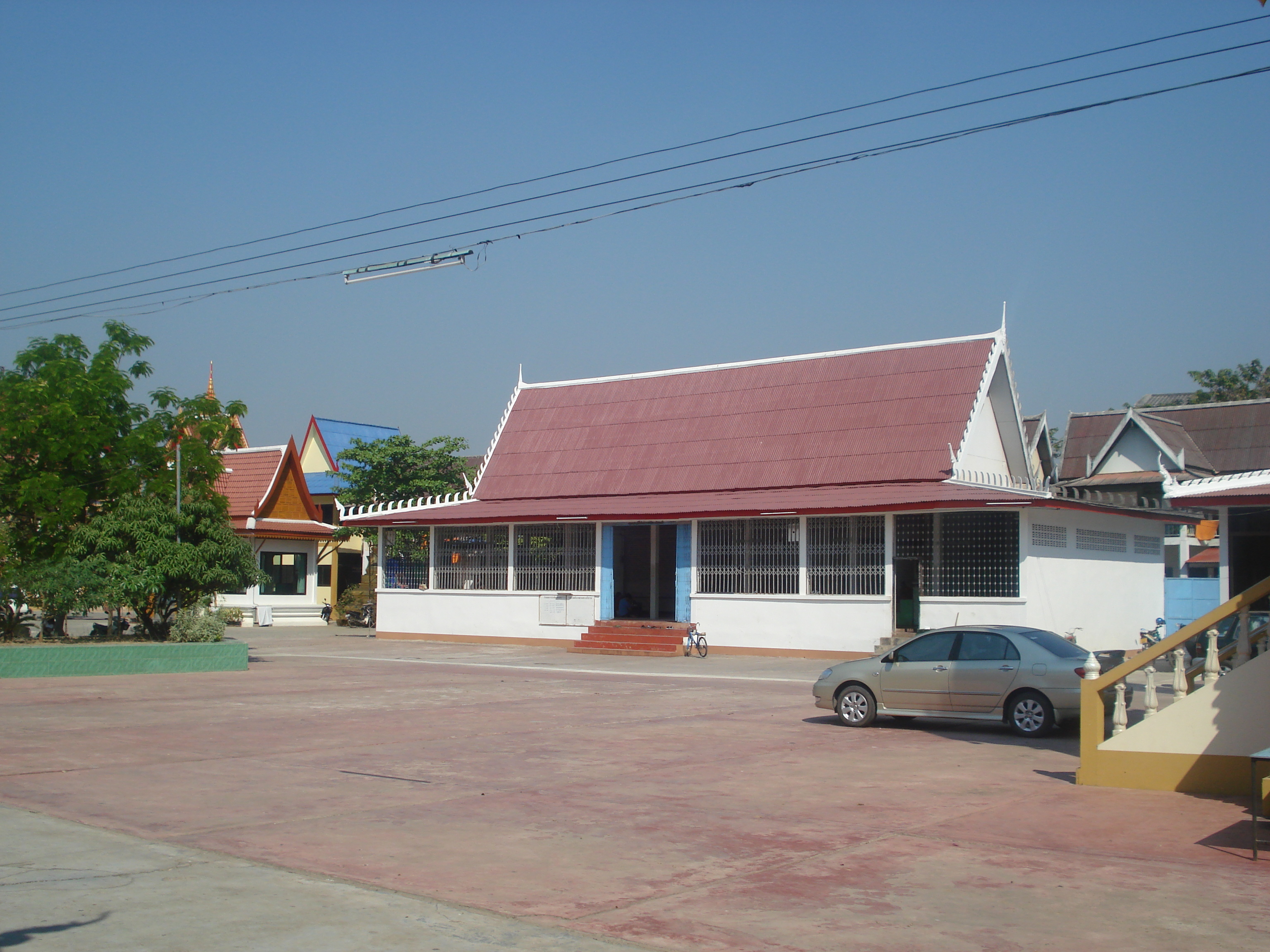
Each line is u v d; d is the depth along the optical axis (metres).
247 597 44.56
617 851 8.98
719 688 22.28
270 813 10.29
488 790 11.49
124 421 26.80
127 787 11.50
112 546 25.12
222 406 27.84
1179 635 11.66
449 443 44.66
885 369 34.34
